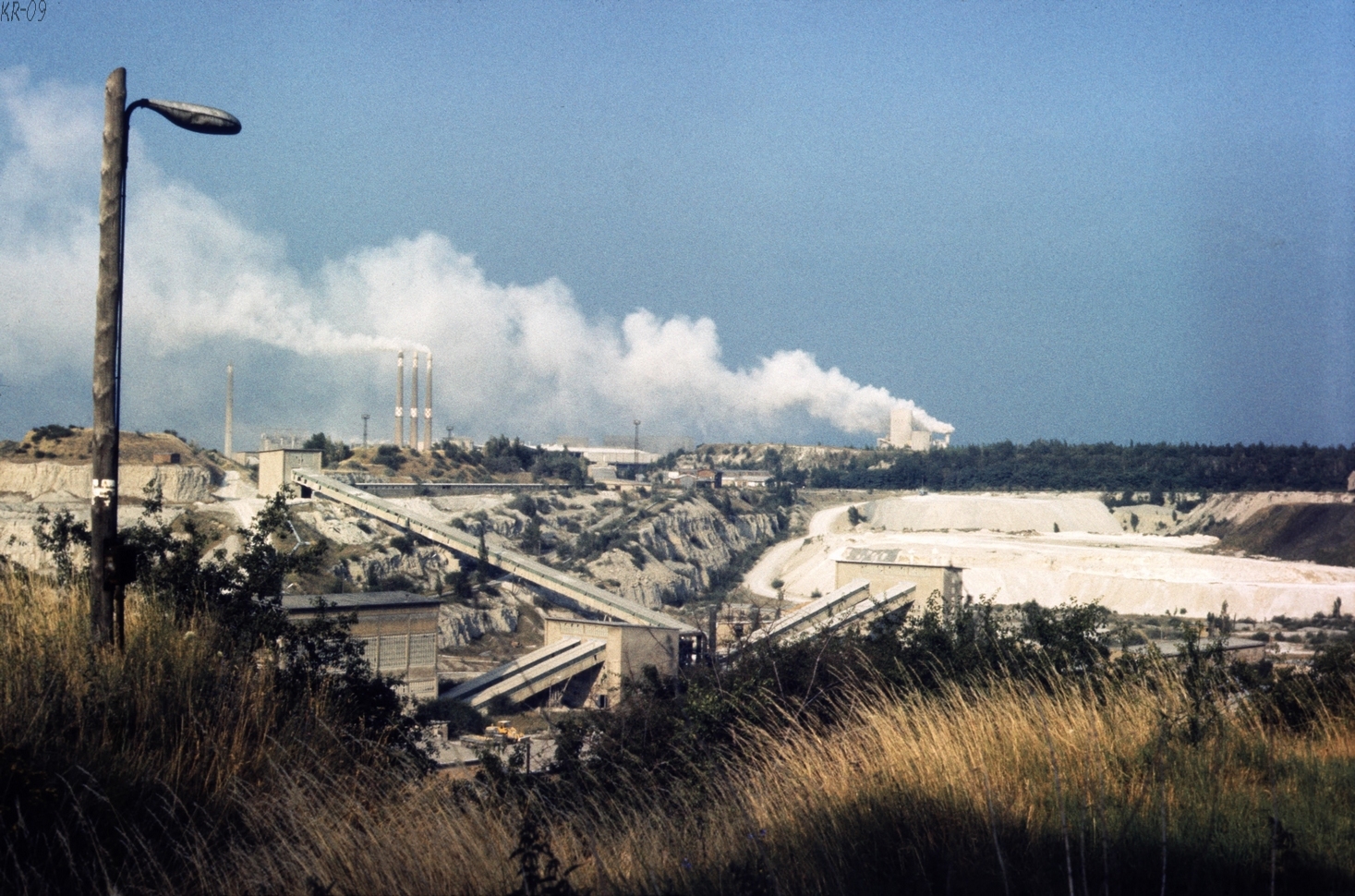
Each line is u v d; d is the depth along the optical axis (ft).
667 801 29.32
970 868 21.11
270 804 25.44
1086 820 23.29
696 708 35.12
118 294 37.63
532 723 162.50
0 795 22.35
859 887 20.80
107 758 26.37
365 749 32.32
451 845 21.80
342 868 21.59
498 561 303.07
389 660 165.89
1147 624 276.21
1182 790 25.52
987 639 44.91
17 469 344.69
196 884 22.36
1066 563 406.00
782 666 38.96
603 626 212.23
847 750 28.50
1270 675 38.04
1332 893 20.31
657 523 489.67
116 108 38.32
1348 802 25.02
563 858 22.26
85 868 21.71
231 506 345.92
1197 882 20.75
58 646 31.42
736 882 20.07
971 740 28.14
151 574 46.75
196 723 29.14
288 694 35.37
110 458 36.40
